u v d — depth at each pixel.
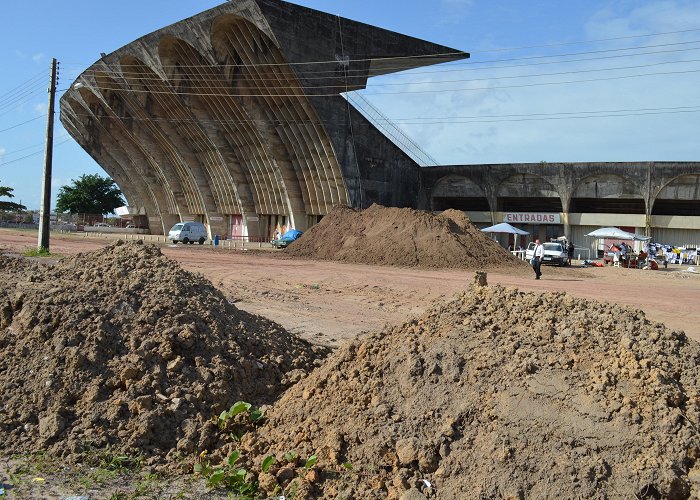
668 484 4.50
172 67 53.78
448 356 5.86
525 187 52.47
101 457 5.94
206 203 68.25
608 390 5.15
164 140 67.75
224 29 47.47
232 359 7.67
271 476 5.37
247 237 60.19
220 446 6.28
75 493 5.27
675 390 5.04
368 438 5.49
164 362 7.18
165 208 80.06
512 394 5.27
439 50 52.75
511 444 4.91
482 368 5.62
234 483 5.47
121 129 73.25
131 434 6.23
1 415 6.53
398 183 52.97
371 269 29.30
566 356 5.58
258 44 46.00
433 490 4.93
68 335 7.20
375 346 6.52
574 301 6.39
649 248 42.19
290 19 43.34
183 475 5.76
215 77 51.38
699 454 4.68
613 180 49.22
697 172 45.94
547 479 4.66
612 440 4.79
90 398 6.55
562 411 5.06
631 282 27.45
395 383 5.88
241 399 7.17
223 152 59.72
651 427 4.82
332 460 5.46
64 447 6.05
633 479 4.57
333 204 51.22
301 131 50.16
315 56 45.19
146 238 67.62
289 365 8.34
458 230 35.88
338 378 6.34
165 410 6.52
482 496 4.69
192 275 9.48
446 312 6.58
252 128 55.16
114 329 7.46
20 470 5.68
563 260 37.56
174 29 48.88
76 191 104.00
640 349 5.49
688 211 50.22
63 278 9.07
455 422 5.26
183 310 8.09
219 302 8.90
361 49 47.97
